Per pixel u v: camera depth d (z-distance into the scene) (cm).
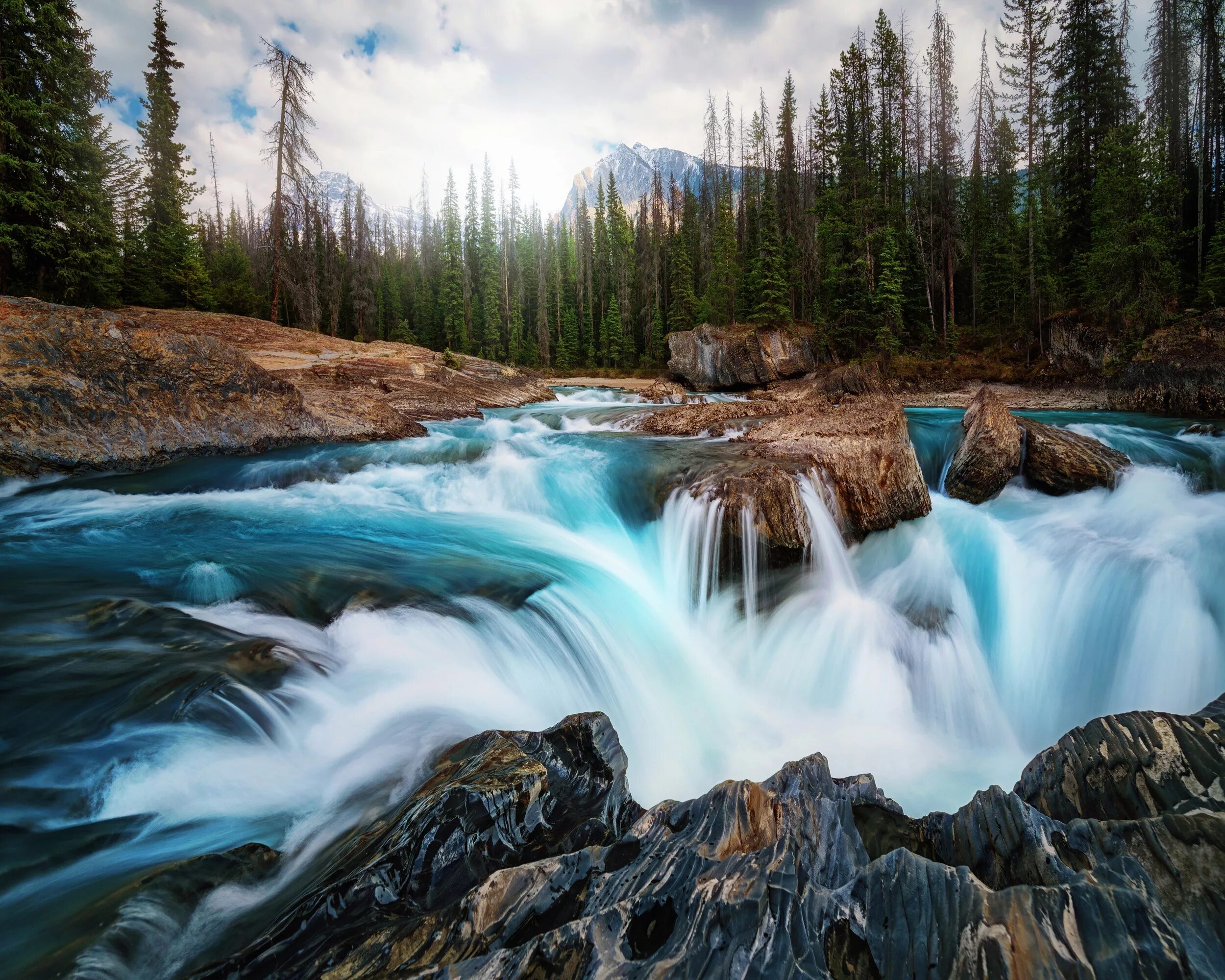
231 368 1175
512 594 616
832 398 1356
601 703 556
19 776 302
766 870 239
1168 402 2038
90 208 2200
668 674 628
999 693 695
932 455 1203
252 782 345
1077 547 763
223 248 5784
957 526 859
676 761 531
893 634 678
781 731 592
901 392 3036
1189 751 289
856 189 3953
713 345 3744
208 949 242
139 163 3162
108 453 982
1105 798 297
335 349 2347
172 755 336
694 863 249
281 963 217
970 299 4253
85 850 280
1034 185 3506
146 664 397
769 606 739
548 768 341
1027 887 221
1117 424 1730
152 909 244
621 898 233
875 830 319
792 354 3581
